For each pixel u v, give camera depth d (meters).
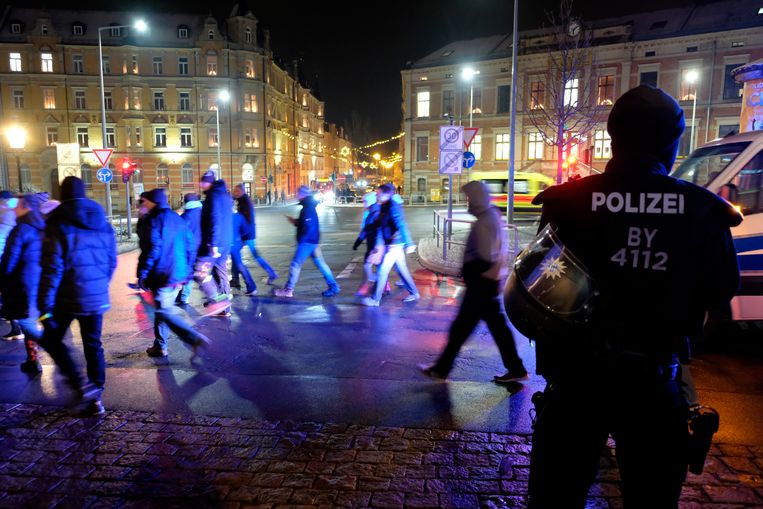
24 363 5.50
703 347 6.07
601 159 39.09
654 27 40.47
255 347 6.33
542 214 2.13
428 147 48.75
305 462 3.61
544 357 2.04
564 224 1.99
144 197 5.54
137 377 5.31
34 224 4.95
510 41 45.88
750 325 6.94
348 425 4.16
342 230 23.06
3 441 3.98
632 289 1.84
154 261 5.50
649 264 1.83
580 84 39.03
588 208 1.93
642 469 1.86
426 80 48.12
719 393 4.79
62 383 5.17
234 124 53.22
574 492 1.96
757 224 5.59
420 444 3.84
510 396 4.69
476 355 5.96
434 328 7.12
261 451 3.77
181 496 3.24
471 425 4.13
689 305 1.84
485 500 3.15
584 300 1.90
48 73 50.09
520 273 2.11
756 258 5.60
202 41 51.47
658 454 1.84
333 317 7.73
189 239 5.90
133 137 51.44
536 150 43.72
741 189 5.66
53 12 51.56
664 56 39.00
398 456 3.67
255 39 54.00
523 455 3.67
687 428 1.89
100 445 3.90
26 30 50.47
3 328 7.32
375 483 3.34
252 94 54.19
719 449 3.73
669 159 2.00
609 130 2.01
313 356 5.98
